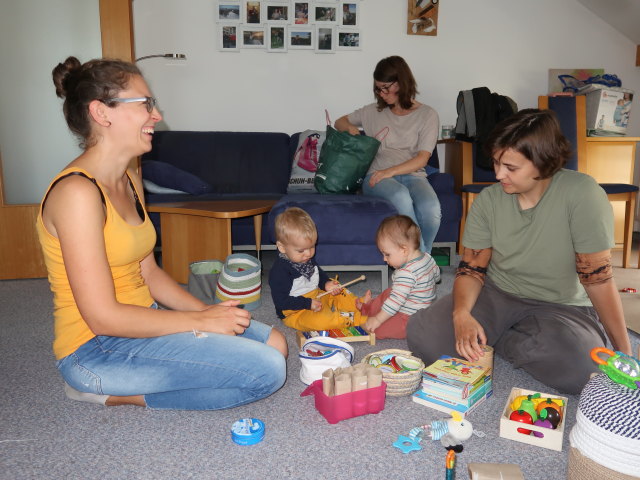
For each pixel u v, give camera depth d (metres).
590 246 1.39
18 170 2.86
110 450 1.20
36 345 1.87
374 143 2.84
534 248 1.50
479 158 3.28
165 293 1.48
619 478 0.92
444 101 3.97
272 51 3.77
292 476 1.10
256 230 2.80
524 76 4.02
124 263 1.25
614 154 3.56
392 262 1.95
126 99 1.14
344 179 2.86
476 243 1.62
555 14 3.96
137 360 1.24
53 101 2.86
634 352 1.77
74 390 1.39
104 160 1.19
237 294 2.27
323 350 1.62
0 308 2.33
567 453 1.19
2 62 2.77
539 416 1.25
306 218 2.05
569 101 3.45
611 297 1.39
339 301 2.16
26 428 1.30
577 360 1.39
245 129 3.86
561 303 1.56
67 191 1.09
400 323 1.91
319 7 3.75
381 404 1.37
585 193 1.41
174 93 3.75
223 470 1.12
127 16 2.78
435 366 1.45
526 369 1.52
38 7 2.78
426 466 1.14
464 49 3.93
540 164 1.32
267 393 1.33
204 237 2.58
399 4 3.80
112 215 1.17
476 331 1.44
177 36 3.69
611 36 4.04
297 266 2.10
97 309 1.11
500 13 3.92
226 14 3.69
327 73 3.85
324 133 3.52
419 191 2.80
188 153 3.48
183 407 1.36
